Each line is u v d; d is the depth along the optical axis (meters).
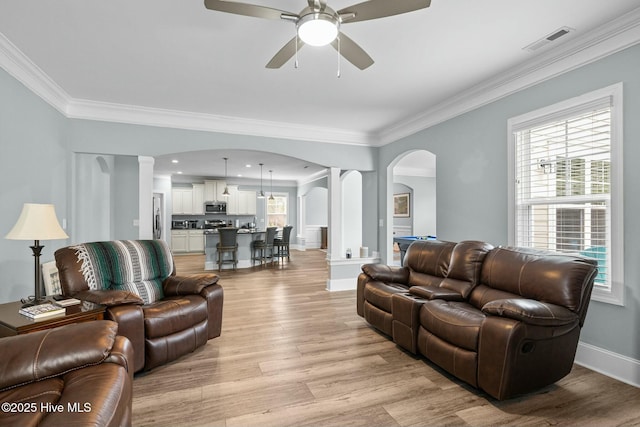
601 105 2.46
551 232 2.91
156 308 2.50
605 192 2.55
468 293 2.79
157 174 9.80
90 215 4.76
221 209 10.60
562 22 2.32
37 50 2.66
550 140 2.90
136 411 1.96
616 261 2.38
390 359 2.70
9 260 2.71
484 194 3.51
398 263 8.35
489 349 2.00
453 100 3.80
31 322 1.87
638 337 2.26
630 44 2.29
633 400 2.08
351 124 4.91
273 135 4.85
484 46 2.65
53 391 1.23
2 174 2.61
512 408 2.00
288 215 11.77
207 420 1.88
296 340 3.11
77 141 3.88
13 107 2.75
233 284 5.69
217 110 4.25
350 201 7.41
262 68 3.03
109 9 2.13
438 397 2.12
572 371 2.48
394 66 3.01
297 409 1.99
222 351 2.85
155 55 2.77
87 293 2.36
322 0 1.64
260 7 1.64
